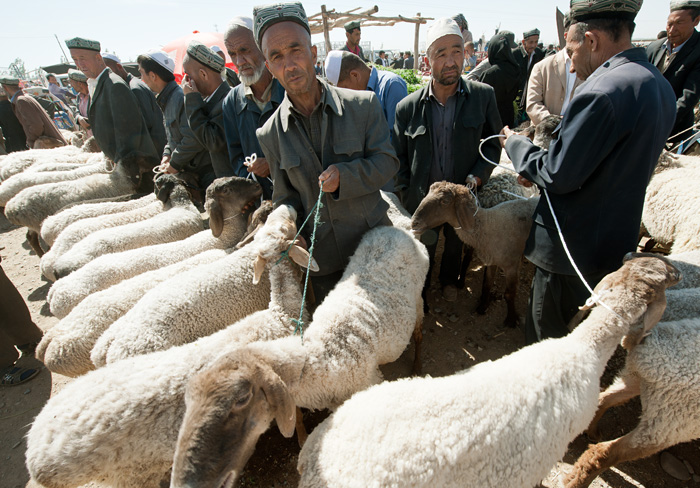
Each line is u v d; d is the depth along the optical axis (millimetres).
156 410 2365
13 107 10898
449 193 3730
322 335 2641
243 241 3818
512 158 3043
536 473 2062
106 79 5914
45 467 2209
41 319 5129
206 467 1744
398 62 21438
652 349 2312
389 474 1849
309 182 3062
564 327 3104
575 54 2621
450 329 4281
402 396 2135
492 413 2006
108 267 4004
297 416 3010
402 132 4223
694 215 4004
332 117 2855
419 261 3402
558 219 2811
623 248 2691
